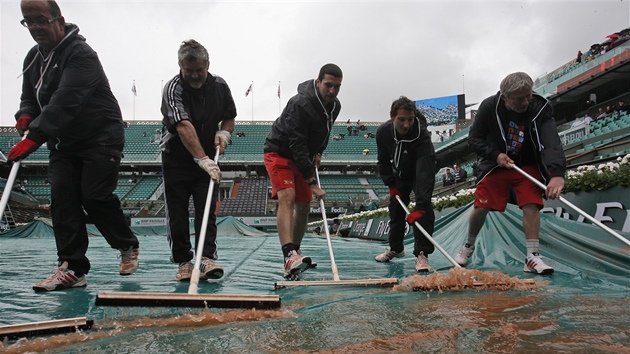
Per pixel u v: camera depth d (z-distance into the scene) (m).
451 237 4.77
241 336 1.36
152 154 31.95
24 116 2.45
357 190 31.14
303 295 2.13
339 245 7.51
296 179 3.22
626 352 1.14
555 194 2.71
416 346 1.22
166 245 7.61
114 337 1.36
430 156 3.50
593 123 12.81
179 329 1.46
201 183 2.86
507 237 3.94
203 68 2.67
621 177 3.27
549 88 17.25
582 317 1.57
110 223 2.65
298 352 1.18
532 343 1.23
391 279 2.41
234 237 11.53
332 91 2.90
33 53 2.42
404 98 3.37
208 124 2.85
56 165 2.45
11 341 1.32
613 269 2.88
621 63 12.62
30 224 12.50
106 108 2.50
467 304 1.85
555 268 3.15
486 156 3.18
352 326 1.48
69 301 1.98
